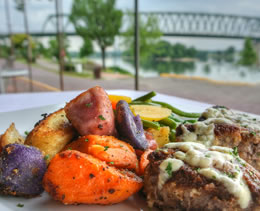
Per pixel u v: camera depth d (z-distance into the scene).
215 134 0.16
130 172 0.13
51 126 0.16
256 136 0.16
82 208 0.12
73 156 0.12
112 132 0.15
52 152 0.15
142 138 0.16
